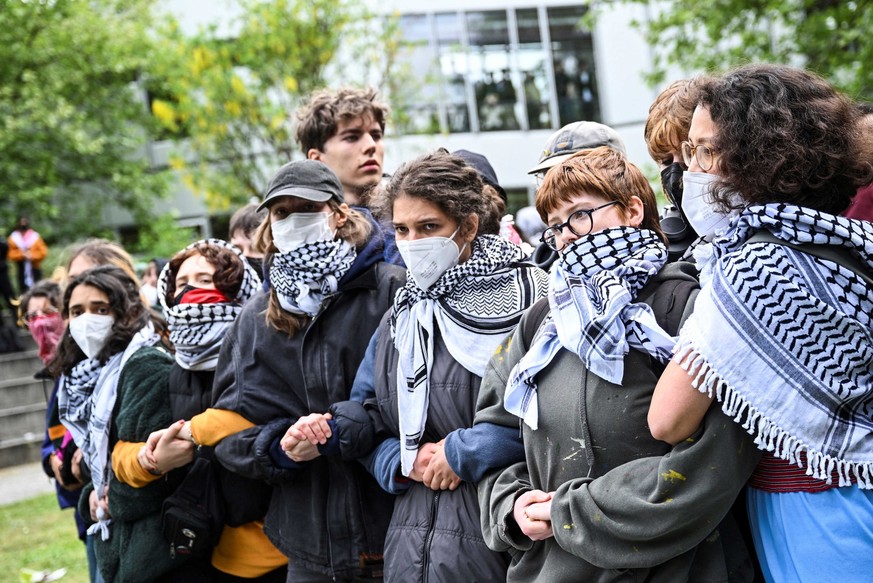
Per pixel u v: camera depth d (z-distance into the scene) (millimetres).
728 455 1818
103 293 3467
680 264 2131
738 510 2115
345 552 2717
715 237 1973
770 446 1750
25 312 5152
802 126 1816
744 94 1876
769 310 1745
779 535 1860
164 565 3168
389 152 15023
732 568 2016
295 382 2826
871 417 1771
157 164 19016
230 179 13672
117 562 3262
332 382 2795
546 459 2059
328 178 2854
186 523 2990
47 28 16547
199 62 13273
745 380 1751
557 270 2102
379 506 2766
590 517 1900
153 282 5387
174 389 3223
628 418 1958
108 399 3361
